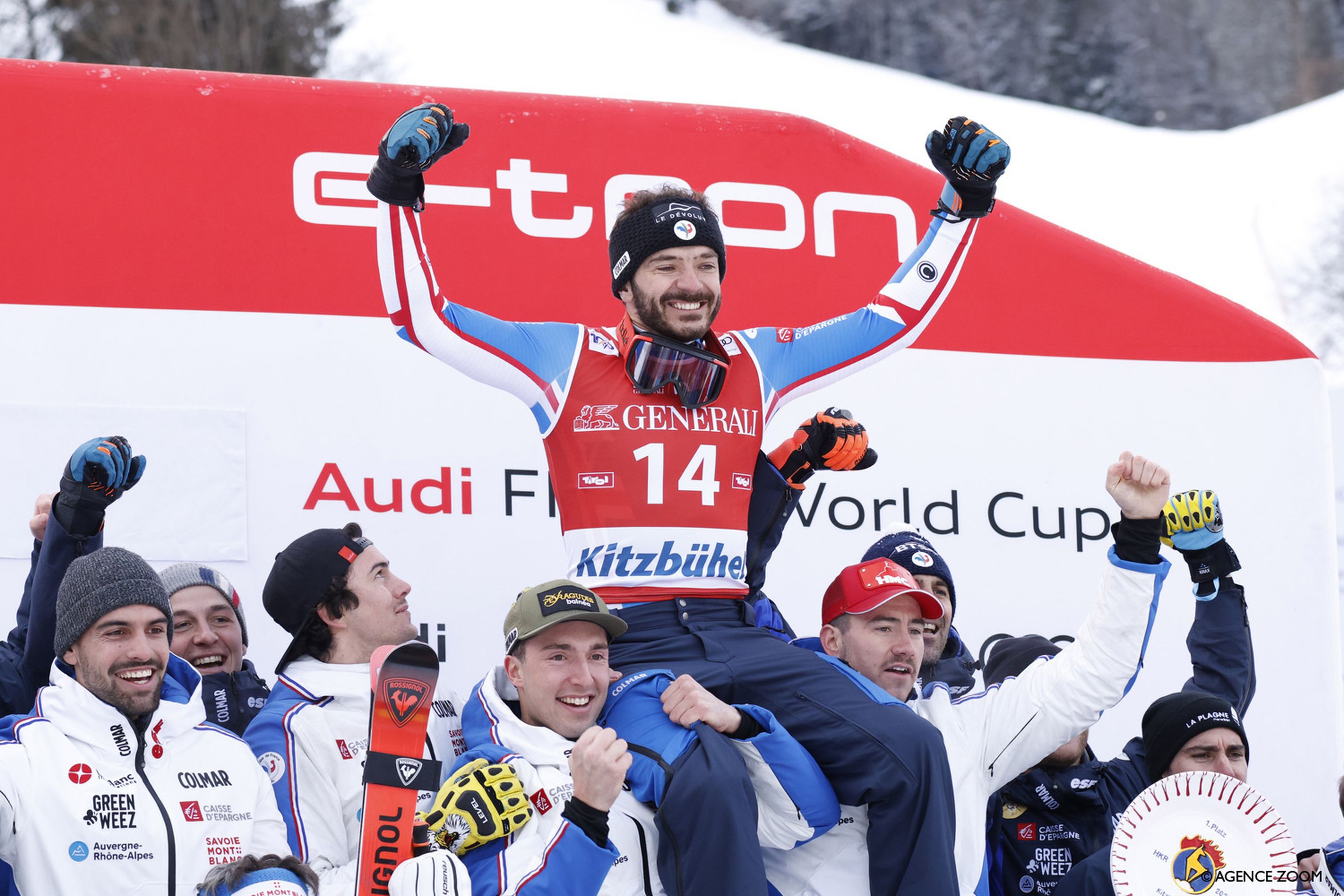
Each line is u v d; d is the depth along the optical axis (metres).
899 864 9.76
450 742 11.00
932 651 12.59
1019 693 11.72
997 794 12.29
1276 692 17.89
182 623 12.30
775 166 17.50
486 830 9.39
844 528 16.83
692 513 10.59
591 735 8.91
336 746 10.35
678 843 9.45
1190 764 12.19
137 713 9.62
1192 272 59.72
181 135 15.57
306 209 15.77
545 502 15.95
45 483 14.38
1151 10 96.94
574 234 16.66
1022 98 94.31
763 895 9.36
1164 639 17.48
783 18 98.31
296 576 11.12
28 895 9.06
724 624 10.63
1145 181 67.00
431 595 15.36
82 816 9.23
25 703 11.03
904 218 17.84
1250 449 18.47
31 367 14.56
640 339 10.51
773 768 9.90
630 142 17.06
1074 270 18.36
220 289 15.31
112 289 14.97
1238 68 95.94
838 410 11.90
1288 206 64.62
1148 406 18.25
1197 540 13.70
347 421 15.44
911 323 11.70
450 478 15.65
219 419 14.98
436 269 16.09
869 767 9.82
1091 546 17.69
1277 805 17.62
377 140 16.17
